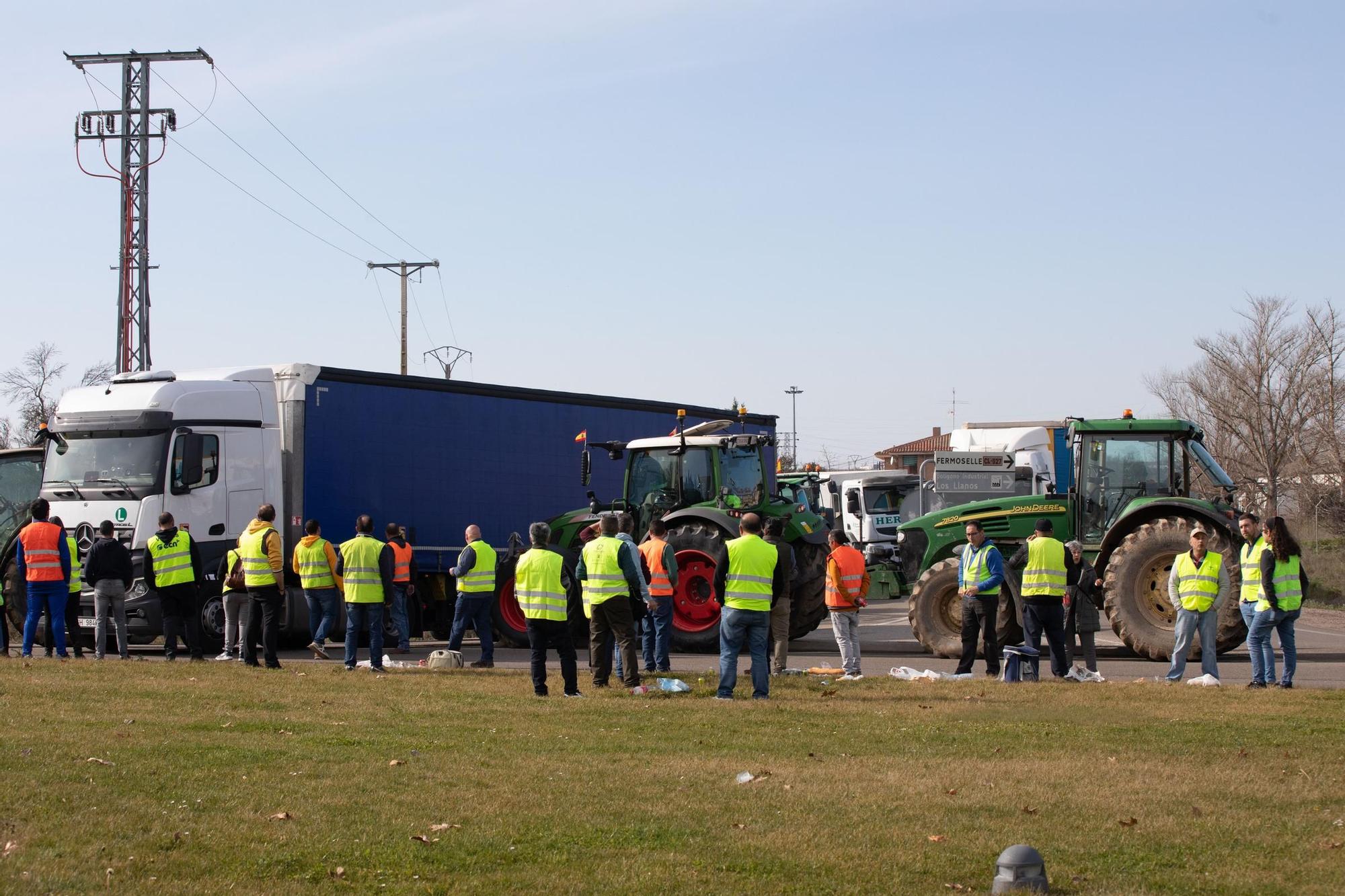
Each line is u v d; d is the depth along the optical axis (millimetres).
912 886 6094
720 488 19391
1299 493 44531
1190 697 12641
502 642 20312
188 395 18125
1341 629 25438
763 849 6668
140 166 31109
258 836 6738
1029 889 5867
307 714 11031
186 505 17812
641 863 6391
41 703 11344
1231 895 5996
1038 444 30141
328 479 19422
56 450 18062
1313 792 8094
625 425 23797
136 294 30922
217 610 18219
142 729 9898
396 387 20344
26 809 7113
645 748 9531
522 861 6434
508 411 21938
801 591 19359
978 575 14852
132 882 5910
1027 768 8836
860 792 8000
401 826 7023
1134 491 18156
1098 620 15023
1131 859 6566
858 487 36750
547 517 22422
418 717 11008
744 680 14383
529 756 9172
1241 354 44875
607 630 13477
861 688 13570
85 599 17719
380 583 15391
